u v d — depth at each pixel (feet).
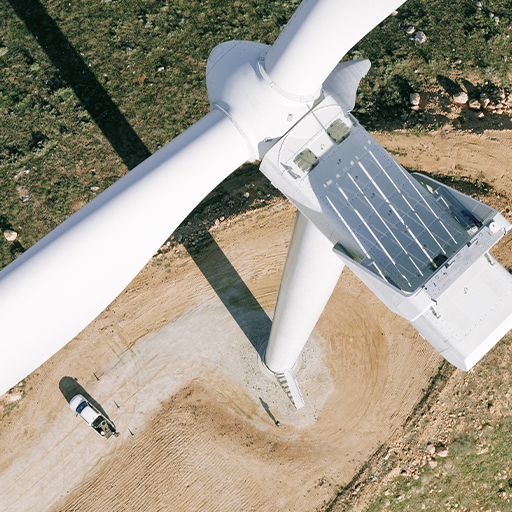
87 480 100.83
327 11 36.58
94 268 38.70
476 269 45.73
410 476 104.06
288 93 45.39
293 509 101.81
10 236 108.88
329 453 103.96
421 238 48.03
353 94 51.39
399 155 117.39
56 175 112.88
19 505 99.35
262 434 104.37
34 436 101.91
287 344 87.45
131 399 104.68
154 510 100.37
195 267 111.34
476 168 116.47
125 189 40.42
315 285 66.33
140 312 108.78
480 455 104.99
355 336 109.19
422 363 107.55
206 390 105.91
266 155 49.03
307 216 51.90
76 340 106.63
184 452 102.83
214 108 47.44
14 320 35.94
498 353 107.45
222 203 114.21
